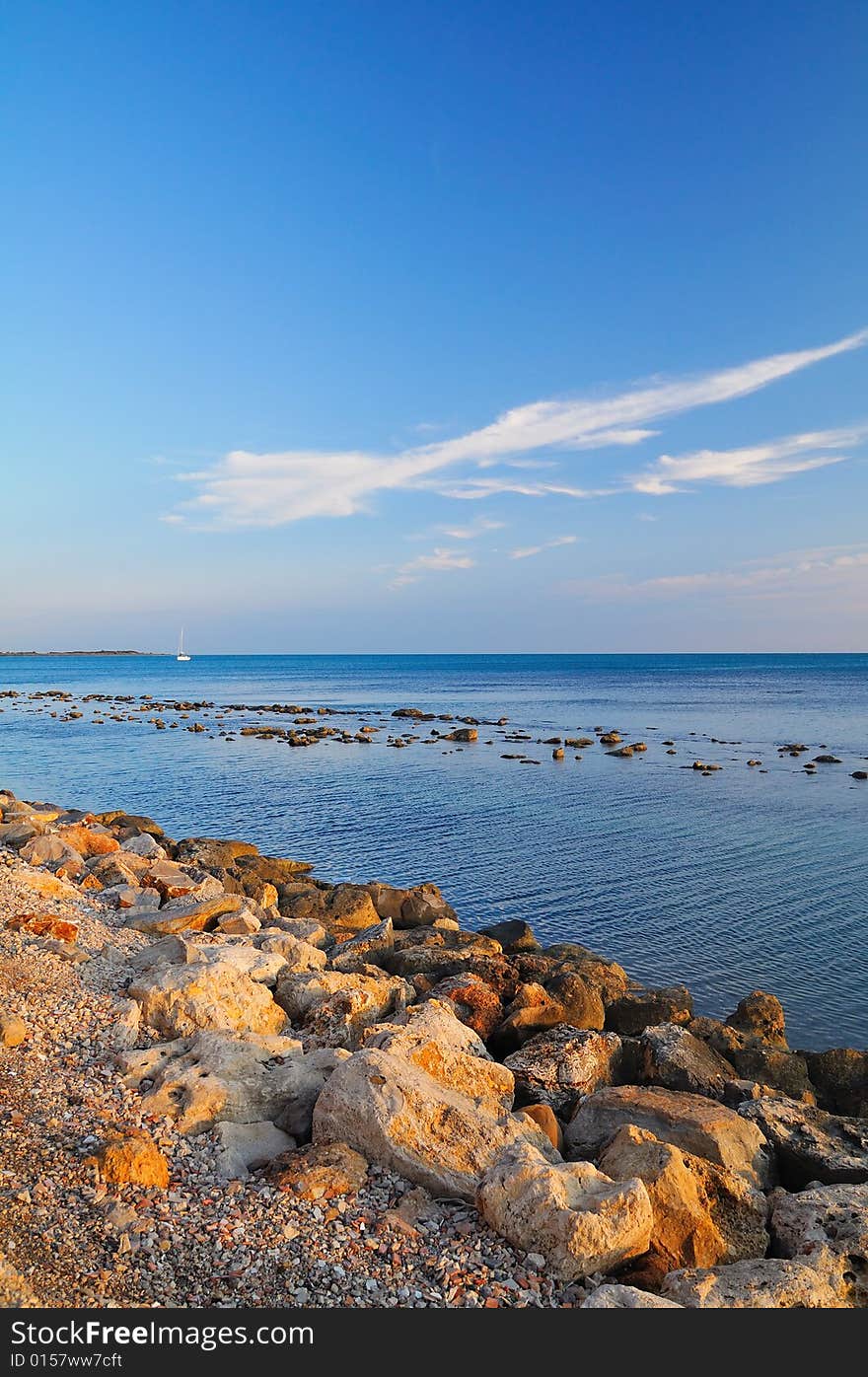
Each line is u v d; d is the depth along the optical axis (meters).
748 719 89.12
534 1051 12.80
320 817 40.28
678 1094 11.41
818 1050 17.84
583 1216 7.99
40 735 76.31
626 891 28.22
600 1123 10.94
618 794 45.69
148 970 12.96
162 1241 7.59
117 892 17.86
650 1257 8.36
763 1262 8.29
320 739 71.94
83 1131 9.05
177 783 49.81
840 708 101.62
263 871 27.44
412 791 46.84
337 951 18.53
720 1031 16.06
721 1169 9.70
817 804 42.78
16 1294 6.59
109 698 124.88
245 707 108.19
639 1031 16.72
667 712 97.94
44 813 28.16
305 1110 10.20
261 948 15.59
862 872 30.23
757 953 22.81
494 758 60.47
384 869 31.41
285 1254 7.66
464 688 152.88
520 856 32.75
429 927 21.44
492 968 17.30
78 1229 7.58
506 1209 8.25
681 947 23.31
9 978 12.10
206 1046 10.92
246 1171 8.95
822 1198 9.51
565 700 118.00
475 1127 9.53
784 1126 11.50
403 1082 9.67
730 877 29.70
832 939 23.72
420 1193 8.77
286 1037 12.27
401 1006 14.22
